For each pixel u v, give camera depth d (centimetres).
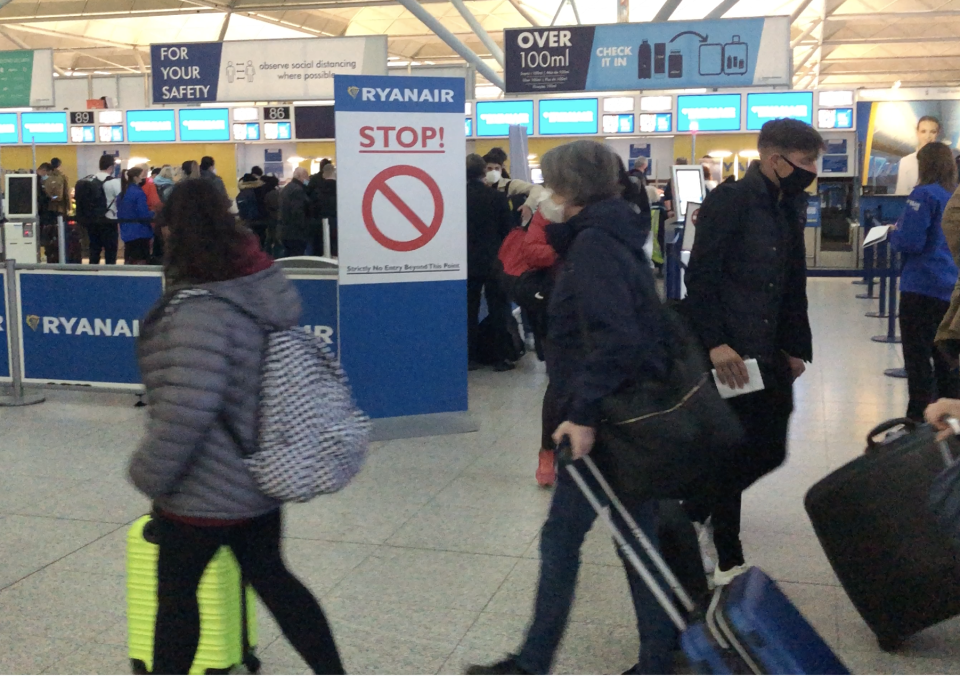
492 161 982
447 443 595
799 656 222
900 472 313
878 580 316
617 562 401
